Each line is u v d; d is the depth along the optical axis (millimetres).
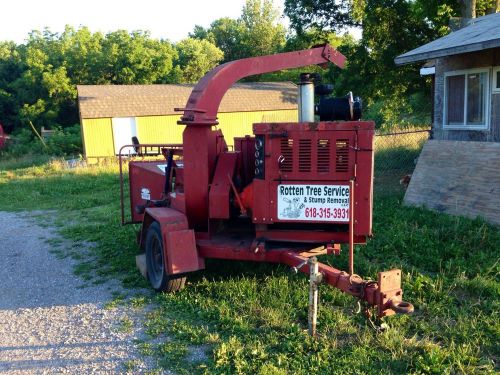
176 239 6008
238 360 4566
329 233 5648
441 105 13281
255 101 33062
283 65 6383
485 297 5789
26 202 14898
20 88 43875
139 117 30266
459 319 5137
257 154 5598
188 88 34031
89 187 17062
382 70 21828
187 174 6297
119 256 8383
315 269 4867
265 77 51219
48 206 14078
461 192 9453
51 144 33219
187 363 4656
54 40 47875
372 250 7465
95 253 8695
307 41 27594
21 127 43594
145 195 8430
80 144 33562
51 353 5066
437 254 7164
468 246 7434
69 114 44156
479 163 9484
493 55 11359
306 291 6039
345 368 4387
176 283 6230
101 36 46312
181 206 6508
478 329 4977
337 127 5301
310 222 5512
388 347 4688
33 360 4941
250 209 6113
